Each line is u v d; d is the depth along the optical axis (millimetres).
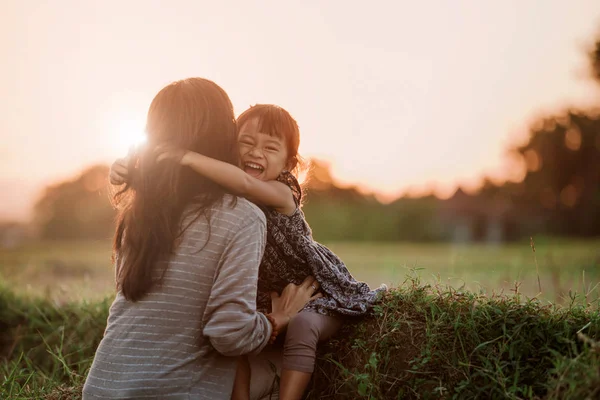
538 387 2584
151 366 2479
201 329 2539
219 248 2545
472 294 3049
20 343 4633
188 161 2566
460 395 2633
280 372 2898
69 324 4582
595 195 45312
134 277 2514
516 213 49219
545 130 55312
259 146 3104
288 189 2965
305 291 2928
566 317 2838
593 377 2326
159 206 2547
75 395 3363
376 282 9945
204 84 2732
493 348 2744
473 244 37344
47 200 33250
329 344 2994
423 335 2867
